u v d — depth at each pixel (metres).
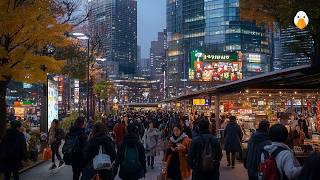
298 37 16.47
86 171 9.38
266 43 151.62
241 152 18.88
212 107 48.78
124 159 10.06
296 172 6.03
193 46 177.12
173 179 10.84
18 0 17.22
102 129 9.68
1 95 18.30
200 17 173.12
